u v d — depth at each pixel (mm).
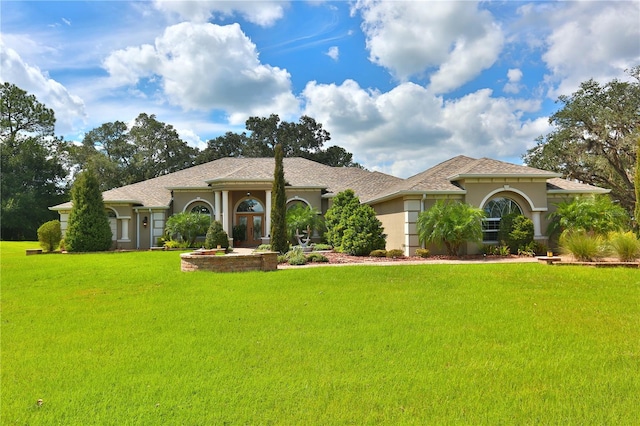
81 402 3867
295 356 5074
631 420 3398
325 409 3654
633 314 7062
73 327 6629
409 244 18203
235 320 6945
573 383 4164
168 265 14742
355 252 18453
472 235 16469
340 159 60875
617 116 31094
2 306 8359
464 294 8859
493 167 18812
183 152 54969
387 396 3900
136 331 6336
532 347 5352
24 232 46281
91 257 18688
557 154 34562
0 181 43094
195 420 3480
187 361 4945
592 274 11008
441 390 4031
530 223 17625
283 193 18359
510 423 3377
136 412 3635
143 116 54031
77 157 50750
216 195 25875
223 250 19156
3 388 4191
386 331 6137
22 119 47594
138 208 25891
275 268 13289
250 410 3654
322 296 8852
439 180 19391
